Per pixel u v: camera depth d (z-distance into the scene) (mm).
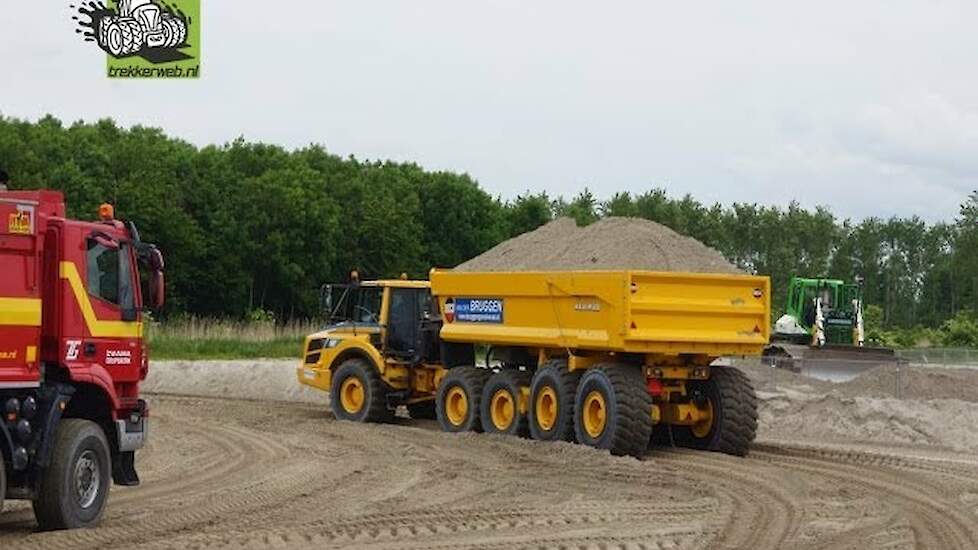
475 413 20344
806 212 66500
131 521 12297
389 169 59062
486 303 20266
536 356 20000
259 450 18000
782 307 50906
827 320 38969
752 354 18438
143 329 13102
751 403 18422
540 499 13945
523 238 23906
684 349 17797
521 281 19375
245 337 42094
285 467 16250
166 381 31484
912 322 74312
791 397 23703
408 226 54250
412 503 13484
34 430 11516
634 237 21781
